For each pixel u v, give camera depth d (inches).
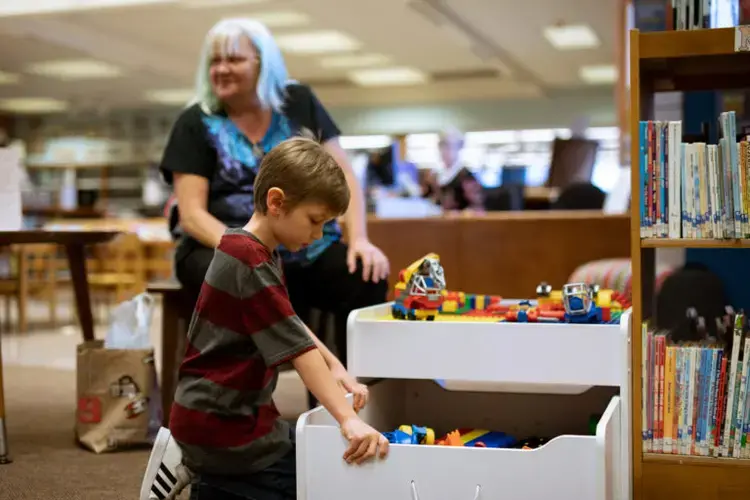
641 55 78.3
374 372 81.0
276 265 71.1
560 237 153.7
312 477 69.4
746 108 104.0
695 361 76.5
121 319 114.5
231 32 107.7
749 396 75.4
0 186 112.5
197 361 71.5
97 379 110.0
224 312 69.1
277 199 67.9
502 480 66.6
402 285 85.2
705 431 76.6
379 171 322.3
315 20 401.4
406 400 98.7
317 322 115.1
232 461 70.9
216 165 109.7
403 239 160.7
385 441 67.8
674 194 77.0
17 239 106.5
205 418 70.3
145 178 656.4
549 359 76.7
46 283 273.7
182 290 115.6
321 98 622.8
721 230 76.0
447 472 67.2
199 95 111.5
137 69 507.2
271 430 72.5
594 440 65.1
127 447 109.7
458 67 526.3
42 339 238.2
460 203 241.4
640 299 77.6
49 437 116.6
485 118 614.2
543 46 465.1
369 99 618.8
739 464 75.1
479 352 78.4
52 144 676.7
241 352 69.8
